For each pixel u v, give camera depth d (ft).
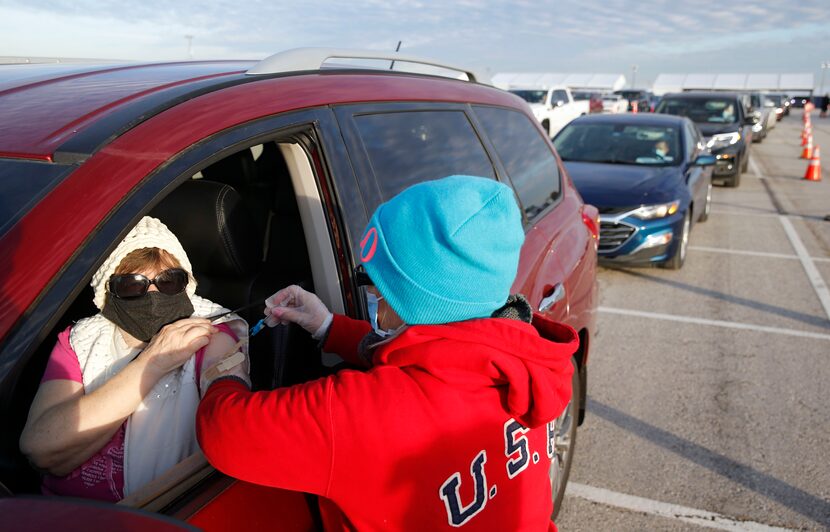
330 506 3.95
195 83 5.00
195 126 4.29
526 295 7.63
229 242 5.85
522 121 10.41
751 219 31.65
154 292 4.72
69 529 2.82
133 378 4.35
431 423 3.43
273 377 5.46
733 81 214.48
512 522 3.77
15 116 4.38
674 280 21.52
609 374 14.35
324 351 5.12
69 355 4.76
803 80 209.36
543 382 3.55
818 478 10.52
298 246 6.36
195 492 3.94
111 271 4.66
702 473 10.67
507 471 3.71
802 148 69.15
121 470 4.46
